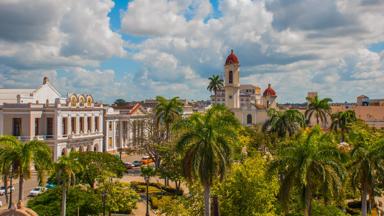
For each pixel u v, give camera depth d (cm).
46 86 10656
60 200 4775
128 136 12656
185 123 4175
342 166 3769
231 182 4200
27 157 4747
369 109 17150
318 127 4012
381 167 4369
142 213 5756
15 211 3769
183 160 4156
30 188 7238
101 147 11150
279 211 4319
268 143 8275
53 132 9169
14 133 9006
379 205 5675
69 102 9669
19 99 9488
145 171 5659
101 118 11212
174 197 5844
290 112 7800
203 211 4306
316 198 4622
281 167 3841
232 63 15438
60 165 4806
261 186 4147
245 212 4109
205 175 3984
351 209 5603
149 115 11081
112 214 5628
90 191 5125
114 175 6053
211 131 4075
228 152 4138
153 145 8225
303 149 3728
